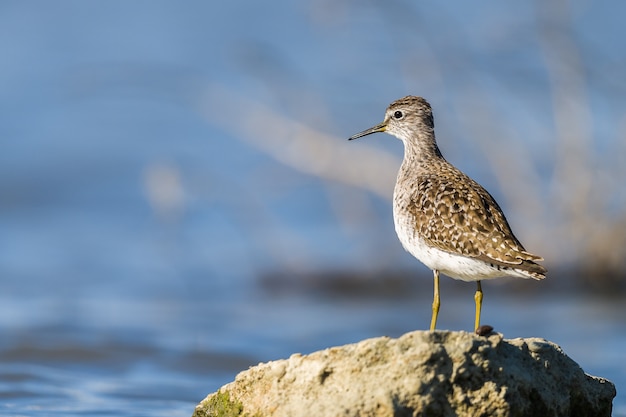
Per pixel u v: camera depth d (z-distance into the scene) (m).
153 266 19.84
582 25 24.23
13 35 31.77
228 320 16.03
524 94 20.14
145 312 16.56
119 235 22.03
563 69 18.75
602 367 12.80
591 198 18.14
